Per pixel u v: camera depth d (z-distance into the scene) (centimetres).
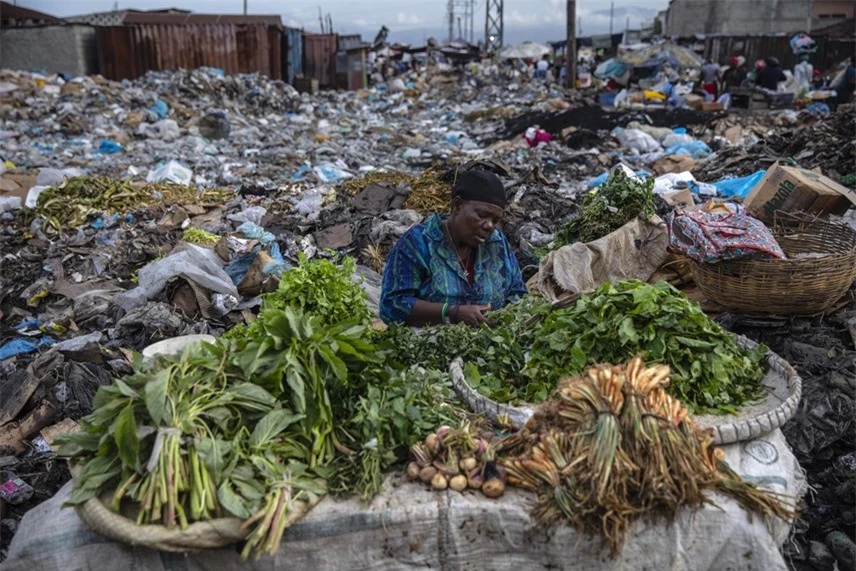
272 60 2467
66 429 400
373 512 206
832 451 353
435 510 206
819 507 333
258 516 195
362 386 243
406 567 209
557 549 205
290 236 696
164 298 554
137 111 1662
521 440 225
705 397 252
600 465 202
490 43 3738
